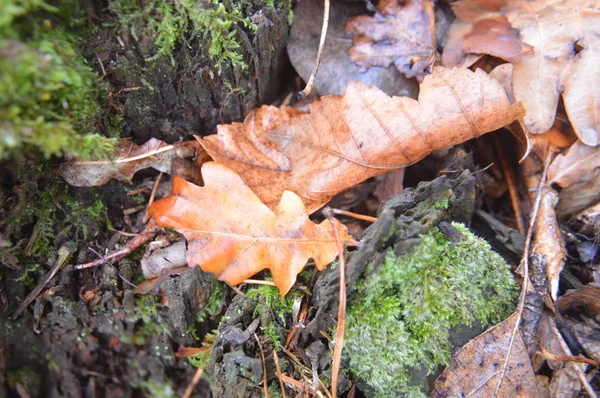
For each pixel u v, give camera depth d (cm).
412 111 31
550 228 32
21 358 32
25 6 27
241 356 30
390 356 30
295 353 31
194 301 32
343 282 29
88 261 32
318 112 32
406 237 30
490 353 30
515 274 32
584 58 33
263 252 31
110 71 31
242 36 31
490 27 34
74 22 29
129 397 33
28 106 28
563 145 33
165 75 31
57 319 31
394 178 34
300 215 31
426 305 30
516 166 35
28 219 31
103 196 33
